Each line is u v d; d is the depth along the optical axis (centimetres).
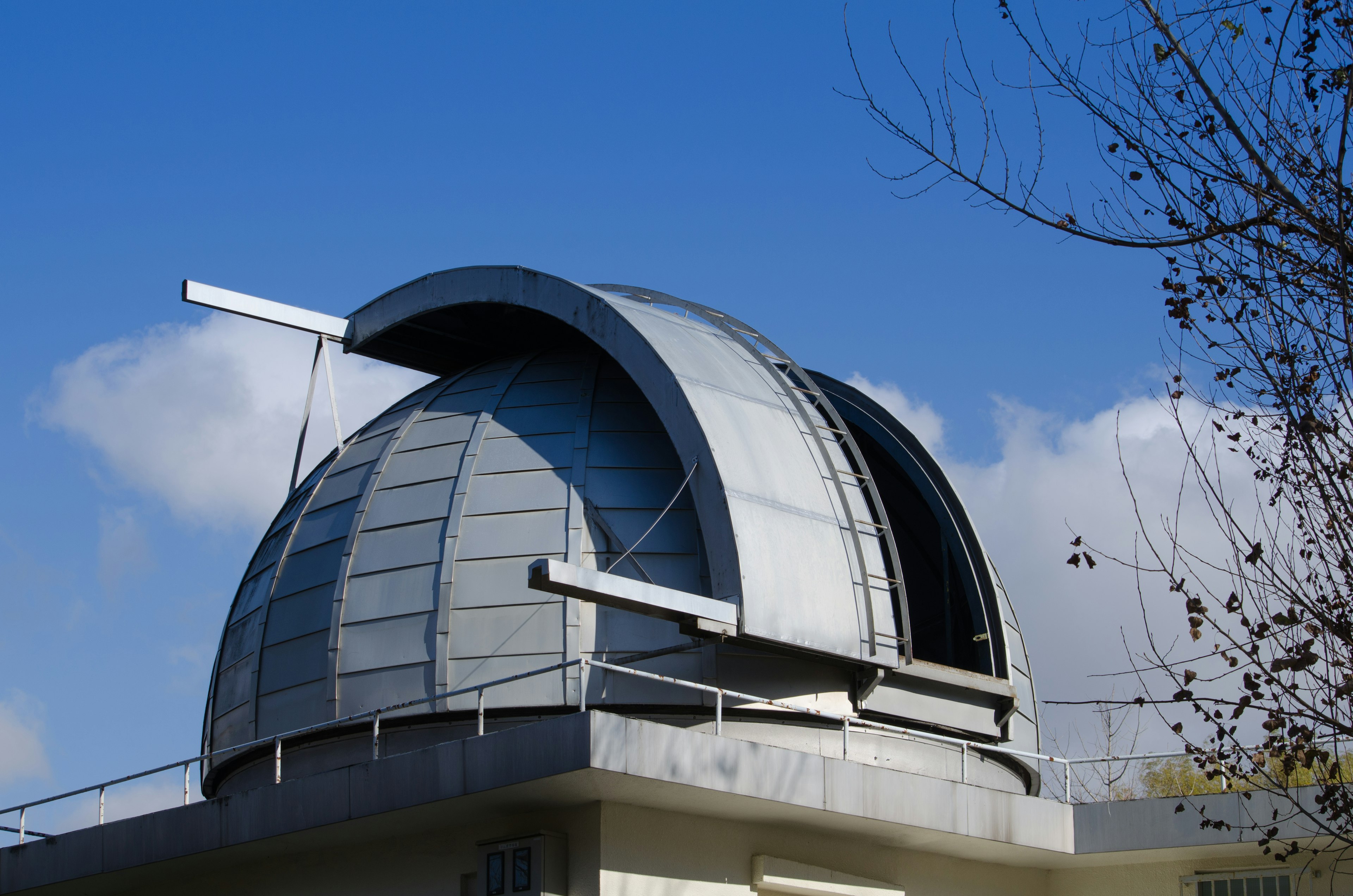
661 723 1959
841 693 2078
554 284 2345
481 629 2080
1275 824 2023
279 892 2092
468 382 2492
